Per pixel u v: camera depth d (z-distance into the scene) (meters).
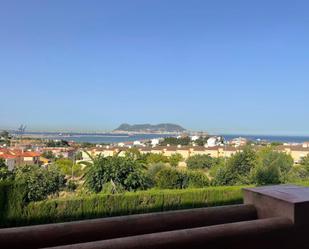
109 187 11.27
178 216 1.75
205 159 33.03
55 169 12.45
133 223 1.69
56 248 1.30
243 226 1.55
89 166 11.98
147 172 13.11
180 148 52.50
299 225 1.64
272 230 1.59
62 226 1.60
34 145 61.84
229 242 1.51
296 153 35.34
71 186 12.89
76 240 1.60
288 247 1.62
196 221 1.77
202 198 11.30
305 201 1.66
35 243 1.54
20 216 9.44
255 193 1.84
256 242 1.56
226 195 11.58
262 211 1.80
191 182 13.90
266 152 17.50
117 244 1.34
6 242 1.50
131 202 10.45
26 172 11.67
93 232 1.63
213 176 16.55
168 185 13.41
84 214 9.97
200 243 1.46
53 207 9.73
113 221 1.66
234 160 16.48
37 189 10.95
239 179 15.78
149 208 10.62
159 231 1.71
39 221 9.59
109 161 11.73
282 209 1.68
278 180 15.53
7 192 9.32
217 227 1.52
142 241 1.37
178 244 1.42
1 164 13.40
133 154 13.05
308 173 16.70
